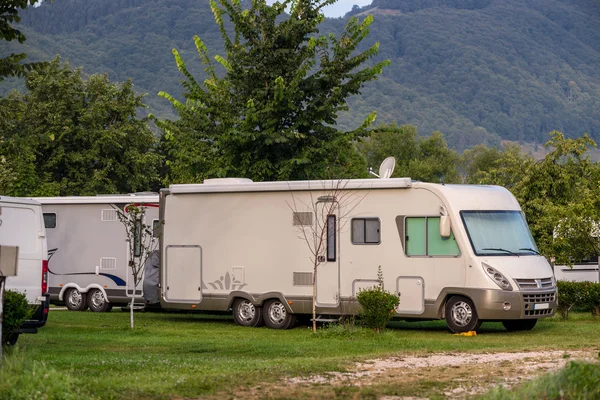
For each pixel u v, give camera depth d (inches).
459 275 661.3
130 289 890.1
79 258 922.7
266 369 410.0
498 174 1210.6
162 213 781.9
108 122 1950.1
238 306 746.8
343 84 954.7
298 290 716.0
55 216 938.7
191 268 765.3
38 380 334.3
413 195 682.8
